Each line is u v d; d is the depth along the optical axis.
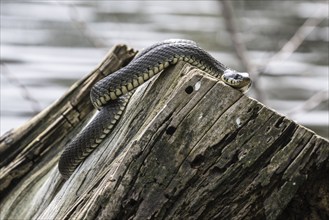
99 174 12.23
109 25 32.19
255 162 11.03
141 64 12.88
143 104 12.34
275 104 26.78
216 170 11.02
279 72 28.98
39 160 16.05
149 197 10.95
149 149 10.92
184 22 33.62
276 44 31.03
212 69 13.29
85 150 13.19
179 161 10.95
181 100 11.01
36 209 14.59
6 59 29.45
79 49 30.67
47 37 31.86
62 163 13.45
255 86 22.28
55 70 28.61
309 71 29.31
